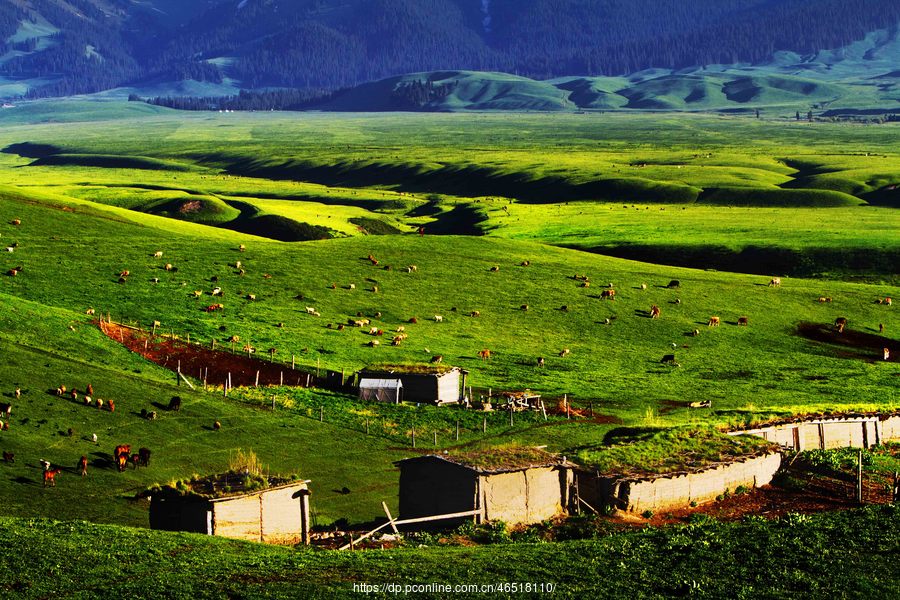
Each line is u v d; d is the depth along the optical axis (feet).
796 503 385.50
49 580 255.09
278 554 285.23
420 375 626.23
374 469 478.59
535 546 297.53
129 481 428.56
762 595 255.29
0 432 460.14
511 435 552.41
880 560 278.05
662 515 364.38
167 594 248.32
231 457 474.90
